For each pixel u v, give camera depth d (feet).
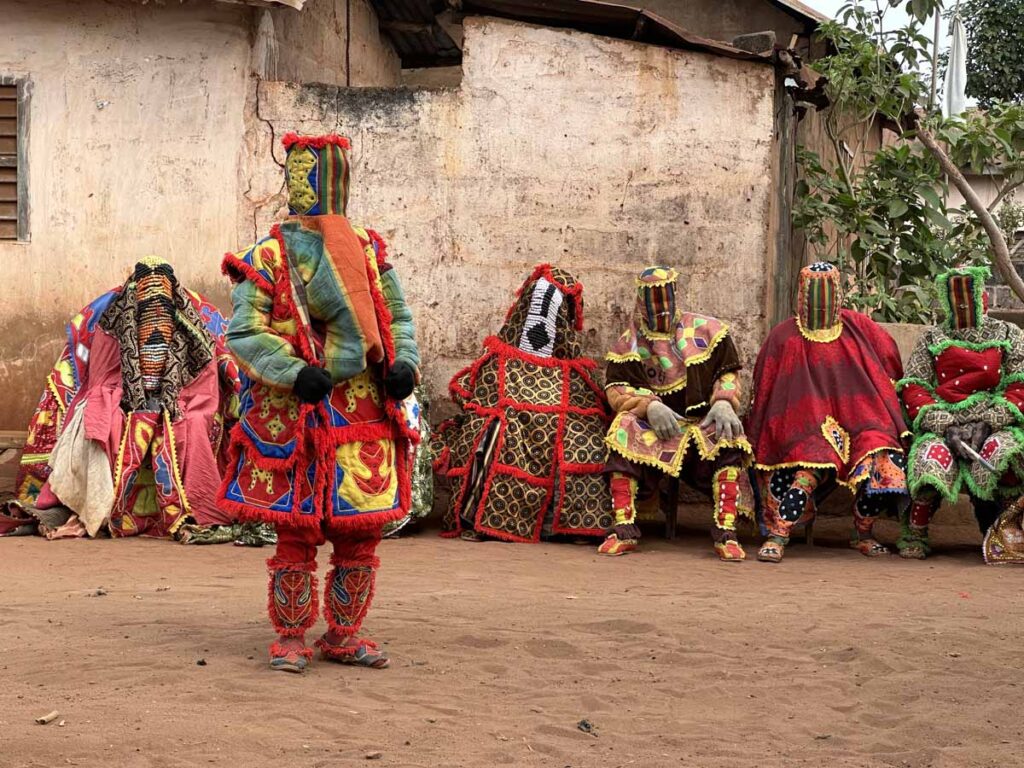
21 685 15.42
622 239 34.42
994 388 29.19
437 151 34.86
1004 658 18.07
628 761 13.29
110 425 29.66
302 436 16.31
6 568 24.94
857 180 42.80
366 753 13.16
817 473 28.94
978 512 30.27
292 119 35.22
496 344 31.55
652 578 25.23
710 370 29.53
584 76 34.40
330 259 16.44
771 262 34.81
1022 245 63.57
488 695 15.71
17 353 35.63
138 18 35.24
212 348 30.99
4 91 35.40
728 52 33.60
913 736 14.44
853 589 24.27
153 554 27.37
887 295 41.09
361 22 44.98
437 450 31.42
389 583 23.61
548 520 30.53
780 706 15.56
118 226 35.50
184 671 16.28
